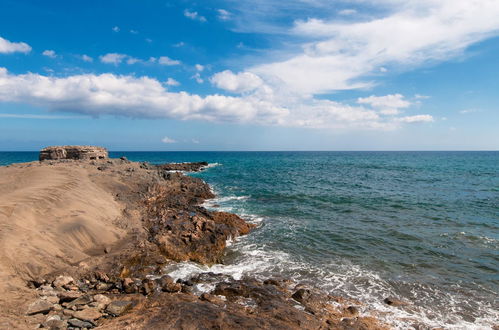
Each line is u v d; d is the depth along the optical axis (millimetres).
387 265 14641
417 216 24172
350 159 134750
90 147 43344
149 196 26156
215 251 15945
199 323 8117
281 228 20797
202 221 18312
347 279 13102
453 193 35156
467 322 9992
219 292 10758
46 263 11266
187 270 13359
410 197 32375
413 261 15133
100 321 8133
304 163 101562
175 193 30500
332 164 95000
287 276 13297
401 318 10008
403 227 21000
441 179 50000
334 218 23547
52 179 21625
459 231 20031
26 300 8664
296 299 10727
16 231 12125
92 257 12945
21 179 21500
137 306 9141
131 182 28500
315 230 20297
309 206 27938
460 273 13828
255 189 38500
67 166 29031
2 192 18312
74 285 10508
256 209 26688
